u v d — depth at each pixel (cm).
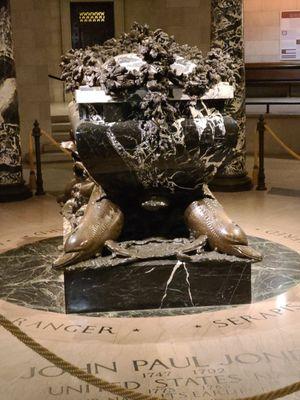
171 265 499
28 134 1263
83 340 445
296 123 1270
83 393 372
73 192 661
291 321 471
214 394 369
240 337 446
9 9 887
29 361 414
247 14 1582
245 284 505
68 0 1589
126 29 1591
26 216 809
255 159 988
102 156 499
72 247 498
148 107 490
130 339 445
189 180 523
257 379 386
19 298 524
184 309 500
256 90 1611
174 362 409
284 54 1581
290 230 724
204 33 1316
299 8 1547
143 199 535
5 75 887
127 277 497
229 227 511
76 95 500
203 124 501
